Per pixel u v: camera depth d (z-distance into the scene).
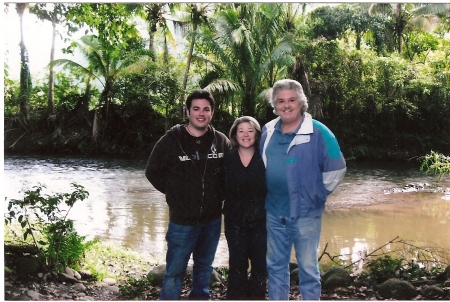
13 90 24.61
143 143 22.88
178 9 23.19
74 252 4.90
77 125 23.84
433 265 5.73
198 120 3.45
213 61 24.45
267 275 3.71
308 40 21.55
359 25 24.08
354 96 21.77
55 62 22.84
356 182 13.89
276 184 3.36
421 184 13.28
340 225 8.39
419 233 7.88
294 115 3.32
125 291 4.46
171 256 3.59
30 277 4.33
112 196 11.09
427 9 21.94
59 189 12.30
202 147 3.52
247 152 3.53
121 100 23.16
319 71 21.75
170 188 3.54
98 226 8.16
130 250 6.56
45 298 4.02
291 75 21.58
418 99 21.94
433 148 21.69
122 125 23.34
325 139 3.30
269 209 3.46
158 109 23.52
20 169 16.77
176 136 3.52
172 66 24.03
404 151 21.55
